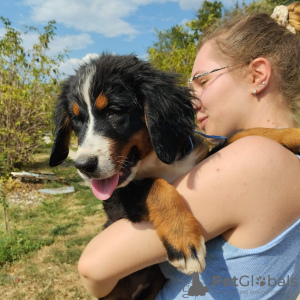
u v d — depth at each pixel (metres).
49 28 2.80
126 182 0.53
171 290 0.47
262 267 0.41
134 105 0.56
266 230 0.40
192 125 0.56
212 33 0.58
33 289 1.29
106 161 0.53
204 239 0.43
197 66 0.57
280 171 0.41
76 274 1.38
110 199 0.56
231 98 0.53
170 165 0.57
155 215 0.45
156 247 0.44
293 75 0.53
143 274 0.53
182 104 0.55
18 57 2.79
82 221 1.94
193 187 0.44
